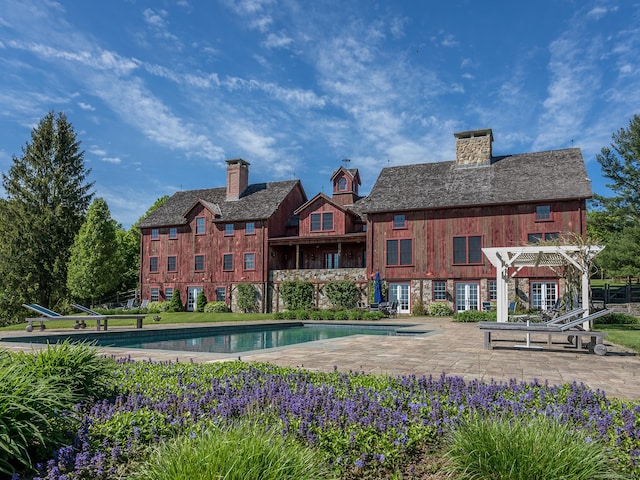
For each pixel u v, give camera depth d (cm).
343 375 615
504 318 1377
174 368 666
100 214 3184
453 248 2564
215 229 3262
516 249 1335
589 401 456
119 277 3306
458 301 2538
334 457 332
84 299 3400
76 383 462
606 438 345
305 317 2377
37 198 3581
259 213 3136
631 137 2959
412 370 716
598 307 1869
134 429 359
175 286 3359
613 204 3062
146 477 270
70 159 3694
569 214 2350
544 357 869
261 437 288
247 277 3119
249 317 2483
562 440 295
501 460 285
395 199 2736
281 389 495
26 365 435
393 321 2139
